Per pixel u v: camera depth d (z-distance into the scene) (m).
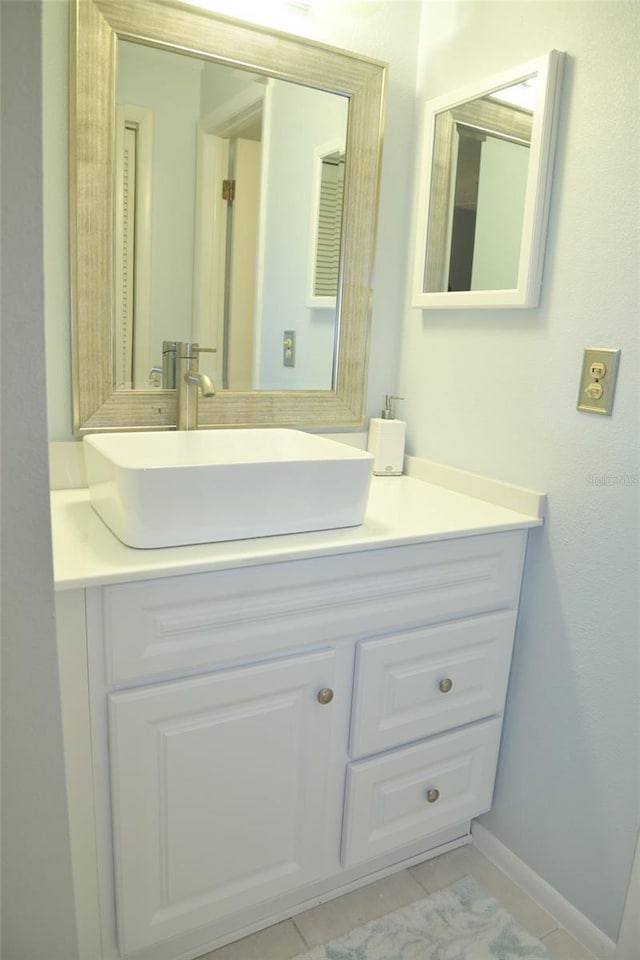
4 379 0.75
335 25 1.53
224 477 1.10
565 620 1.38
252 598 1.11
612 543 1.27
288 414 1.64
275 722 1.19
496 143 1.42
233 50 1.41
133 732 1.05
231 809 1.18
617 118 1.20
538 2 1.34
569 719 1.39
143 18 1.31
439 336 1.64
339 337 1.67
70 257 1.32
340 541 1.18
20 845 0.87
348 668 1.26
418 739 1.40
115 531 1.12
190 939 1.28
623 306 1.21
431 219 1.61
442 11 1.57
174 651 1.06
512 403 1.46
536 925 1.41
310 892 1.41
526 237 1.35
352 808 1.33
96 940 1.13
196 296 1.49
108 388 1.41
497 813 1.58
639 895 1.27
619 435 1.24
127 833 1.09
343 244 1.62
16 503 0.78
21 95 0.70
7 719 0.83
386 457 1.72
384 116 1.60
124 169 1.36
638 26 1.16
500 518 1.38
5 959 0.89
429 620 1.34
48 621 0.83
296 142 1.52
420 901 1.45
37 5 0.69
